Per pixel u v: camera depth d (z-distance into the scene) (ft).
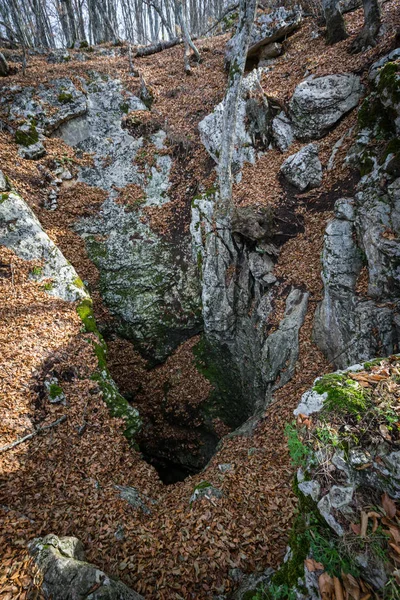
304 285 30.30
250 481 19.92
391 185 23.81
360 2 48.60
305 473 11.18
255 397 33.22
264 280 33.14
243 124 40.86
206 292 37.09
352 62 36.55
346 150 32.24
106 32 97.45
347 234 26.11
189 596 14.66
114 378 38.70
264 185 37.19
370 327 22.02
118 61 60.90
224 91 47.50
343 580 9.32
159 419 37.88
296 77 41.14
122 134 48.78
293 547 11.59
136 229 42.63
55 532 17.39
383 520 9.21
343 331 24.34
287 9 51.11
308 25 47.57
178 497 21.52
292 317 29.50
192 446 36.27
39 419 23.56
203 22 107.76
